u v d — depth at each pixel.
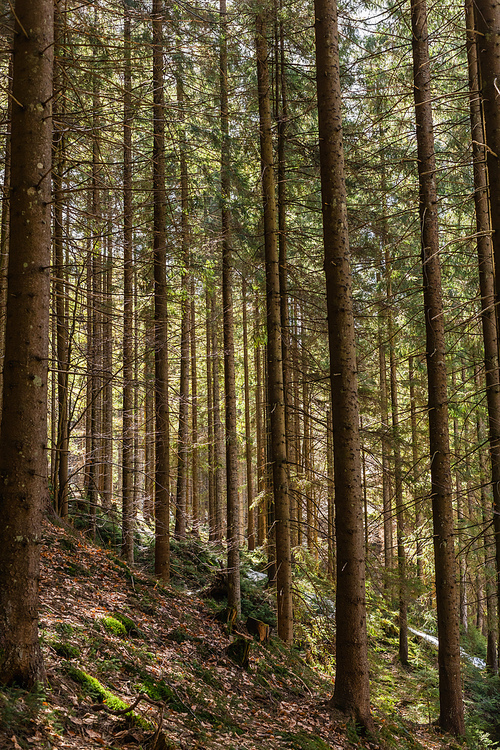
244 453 26.97
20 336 4.53
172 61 9.64
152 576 11.82
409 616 18.34
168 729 5.13
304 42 13.02
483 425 15.99
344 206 8.46
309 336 14.66
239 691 7.57
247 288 15.88
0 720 3.76
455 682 9.95
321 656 12.37
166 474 12.23
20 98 4.72
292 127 13.57
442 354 10.50
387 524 20.19
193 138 11.04
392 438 13.97
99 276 11.55
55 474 11.90
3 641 4.28
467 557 13.96
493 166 6.12
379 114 12.85
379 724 8.70
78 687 4.95
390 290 16.00
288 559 11.43
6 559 4.33
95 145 8.59
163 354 12.24
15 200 4.66
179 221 12.57
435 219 10.56
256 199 13.05
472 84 11.62
